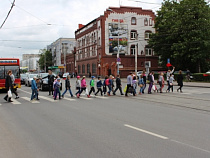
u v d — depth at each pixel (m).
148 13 54.62
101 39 52.41
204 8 38.12
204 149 5.78
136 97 17.31
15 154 5.63
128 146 6.05
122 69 51.00
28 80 31.56
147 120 9.21
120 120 9.25
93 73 59.34
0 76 21.77
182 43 38.81
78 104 14.04
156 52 47.62
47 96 18.84
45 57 102.44
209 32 38.12
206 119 9.39
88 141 6.55
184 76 36.34
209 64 44.00
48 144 6.36
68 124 8.67
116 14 52.38
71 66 81.44
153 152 5.58
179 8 39.72
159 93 19.80
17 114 10.96
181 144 6.18
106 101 15.38
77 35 72.94
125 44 52.69
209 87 26.27
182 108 12.23
